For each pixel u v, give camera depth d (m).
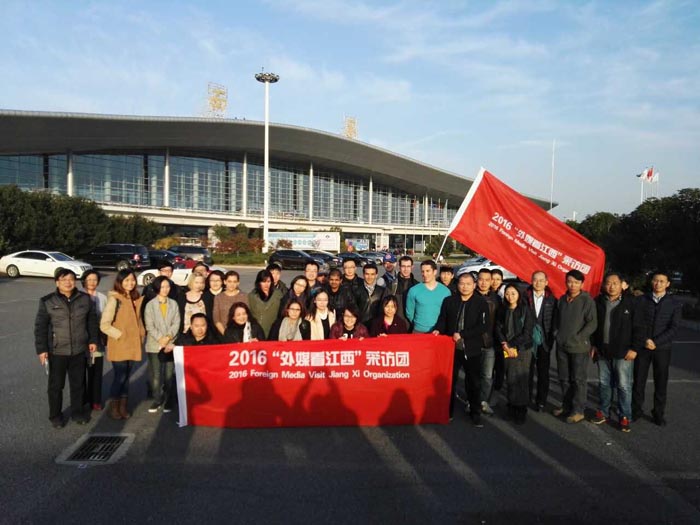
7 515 3.51
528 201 6.64
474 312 5.55
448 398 5.52
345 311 5.71
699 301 15.27
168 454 4.62
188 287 6.69
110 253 28.80
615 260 18.66
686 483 4.17
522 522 3.53
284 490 3.94
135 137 51.81
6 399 6.19
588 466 4.47
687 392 6.98
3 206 27.02
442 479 4.17
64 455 4.56
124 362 5.55
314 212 75.50
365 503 3.75
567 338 5.65
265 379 5.37
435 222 98.12
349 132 84.12
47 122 43.34
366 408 5.45
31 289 19.17
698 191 15.54
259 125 59.62
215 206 62.81
